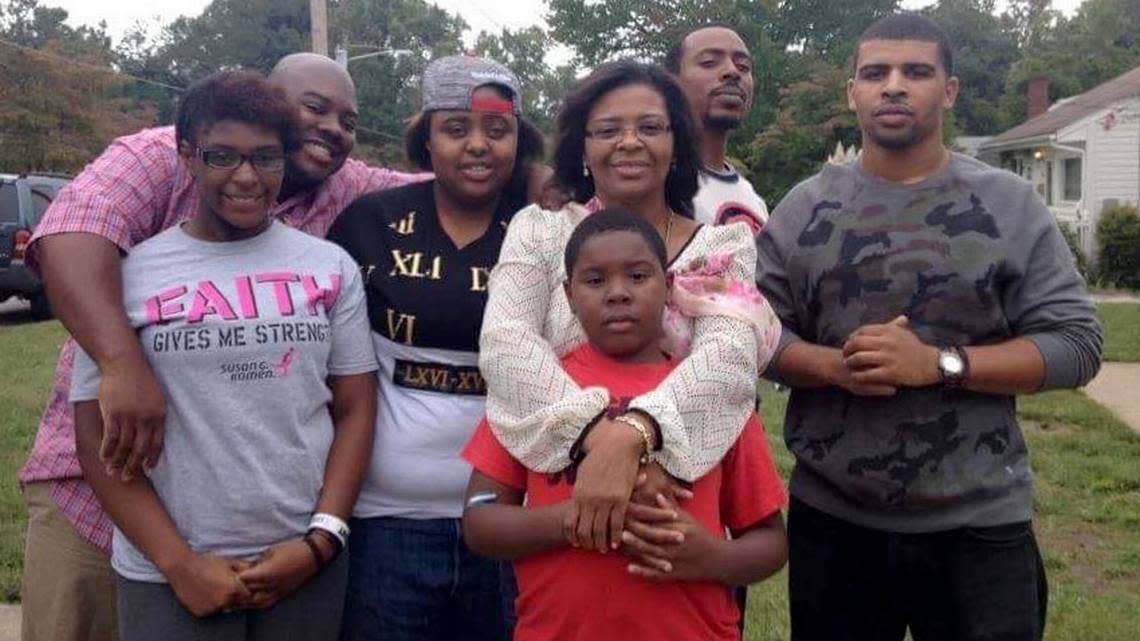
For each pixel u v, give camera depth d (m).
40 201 15.67
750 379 2.57
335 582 2.93
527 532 2.51
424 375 3.18
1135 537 6.21
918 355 2.88
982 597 2.99
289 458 2.79
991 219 2.99
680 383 2.49
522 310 2.71
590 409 2.43
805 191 3.24
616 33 30.48
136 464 2.68
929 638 3.12
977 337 3.01
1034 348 2.93
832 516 3.14
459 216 3.29
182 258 2.82
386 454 3.14
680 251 2.80
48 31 49.88
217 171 2.77
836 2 29.81
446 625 3.30
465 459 2.70
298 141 2.93
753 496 2.65
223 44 60.78
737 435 2.57
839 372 2.98
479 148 3.19
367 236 3.28
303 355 2.82
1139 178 25.25
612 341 2.56
